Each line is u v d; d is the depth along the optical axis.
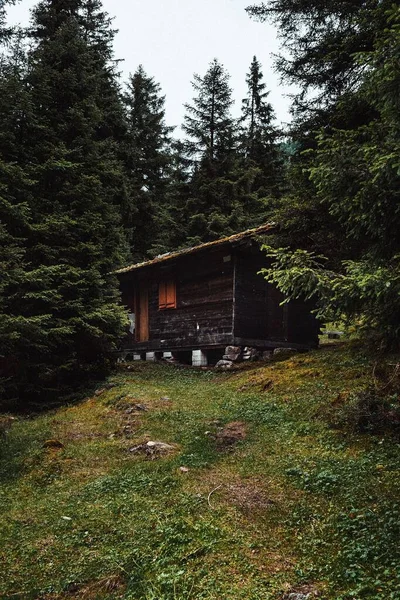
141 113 31.45
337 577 4.09
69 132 13.62
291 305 16.53
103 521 5.56
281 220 11.78
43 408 11.34
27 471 7.30
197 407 9.83
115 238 14.11
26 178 12.34
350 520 4.89
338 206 5.79
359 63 5.10
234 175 27.81
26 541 5.39
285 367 11.84
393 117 5.13
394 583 3.85
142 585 4.35
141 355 19.16
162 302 17.95
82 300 12.36
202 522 5.21
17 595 4.49
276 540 4.86
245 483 6.16
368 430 7.04
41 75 13.04
